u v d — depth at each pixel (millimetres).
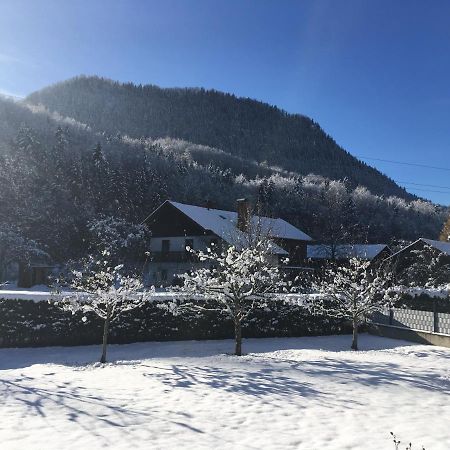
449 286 24891
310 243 57469
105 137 112000
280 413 8438
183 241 43219
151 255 43219
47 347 17500
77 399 9281
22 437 7027
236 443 6898
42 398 9281
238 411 8555
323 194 95750
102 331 18141
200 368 12781
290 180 110750
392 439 7121
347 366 12906
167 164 97188
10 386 10320
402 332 20016
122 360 15055
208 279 16781
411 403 9172
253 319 20047
